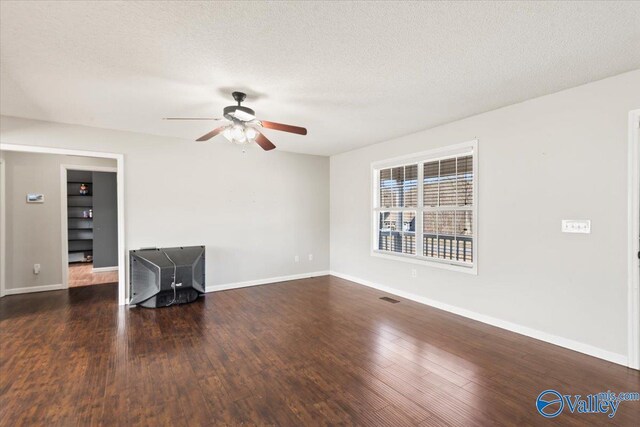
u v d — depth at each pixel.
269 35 1.98
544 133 2.99
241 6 1.69
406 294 4.50
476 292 3.59
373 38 2.02
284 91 2.86
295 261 5.73
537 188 3.05
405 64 2.37
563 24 1.86
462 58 2.28
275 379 2.36
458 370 2.48
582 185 2.75
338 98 3.04
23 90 2.82
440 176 4.06
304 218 5.83
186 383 2.30
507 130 3.28
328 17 1.79
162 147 4.49
